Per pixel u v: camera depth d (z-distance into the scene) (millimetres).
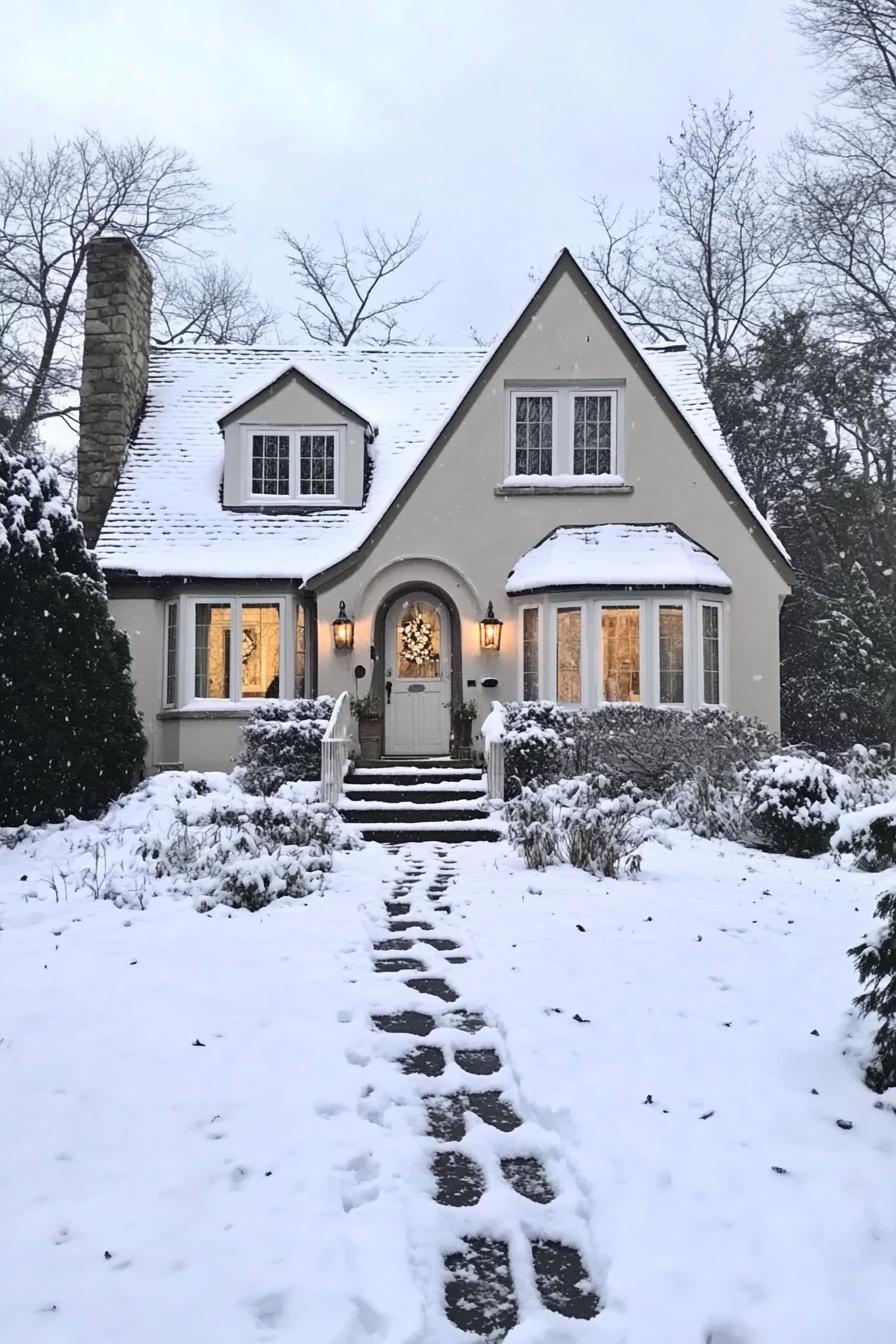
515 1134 4051
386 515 15688
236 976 6086
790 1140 3869
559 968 6180
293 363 17047
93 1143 3910
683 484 15797
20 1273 3035
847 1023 5055
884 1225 3246
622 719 13398
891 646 20312
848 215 23141
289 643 15891
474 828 11797
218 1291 2939
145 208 28781
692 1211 3340
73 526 12086
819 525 24219
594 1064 4656
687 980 5938
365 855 10531
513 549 15797
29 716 10914
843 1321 2754
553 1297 3010
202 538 16281
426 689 15898
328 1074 4605
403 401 18969
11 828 10719
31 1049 4879
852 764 13422
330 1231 3271
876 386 25078
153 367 19438
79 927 7230
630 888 8586
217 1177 3645
